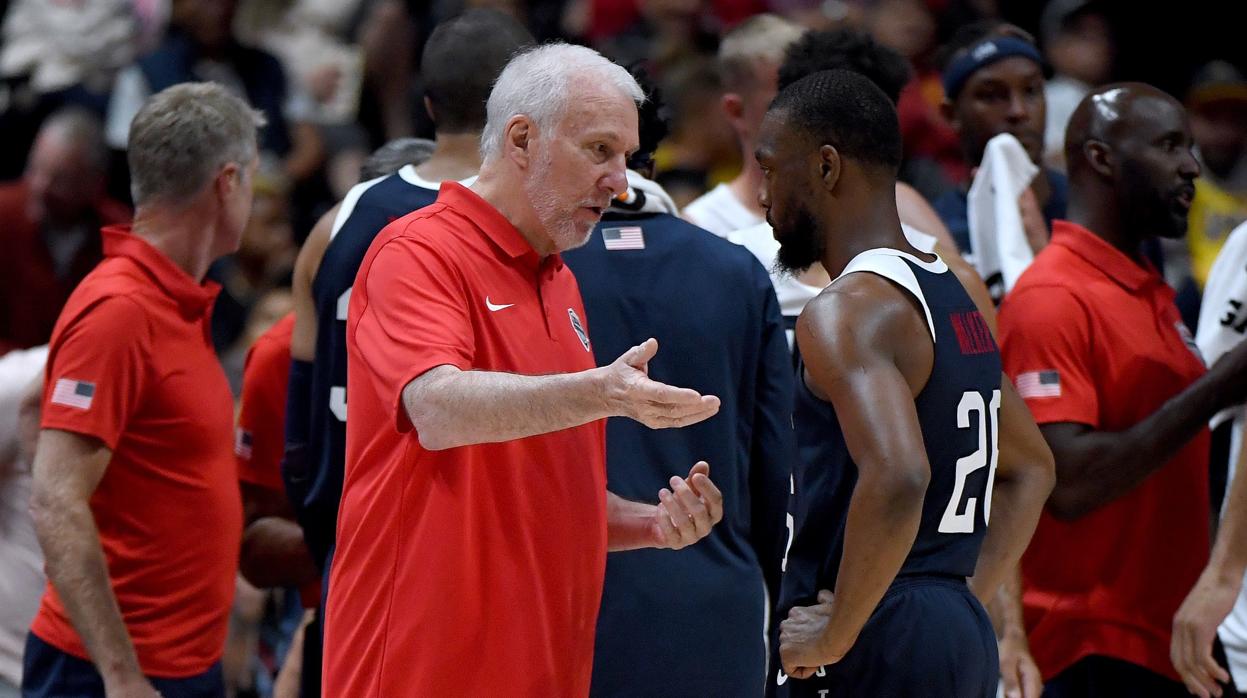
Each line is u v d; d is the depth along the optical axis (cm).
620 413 767
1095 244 1259
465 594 859
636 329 1075
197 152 1205
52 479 1134
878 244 970
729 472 1087
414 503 862
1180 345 1270
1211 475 1506
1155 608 1246
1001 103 1578
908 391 912
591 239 1089
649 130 1205
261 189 2070
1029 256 1409
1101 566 1238
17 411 1345
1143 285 1255
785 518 1113
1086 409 1212
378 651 867
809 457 1002
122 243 1195
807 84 992
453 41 1141
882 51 1339
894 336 923
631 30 2847
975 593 1045
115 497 1187
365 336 856
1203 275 2145
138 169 1214
